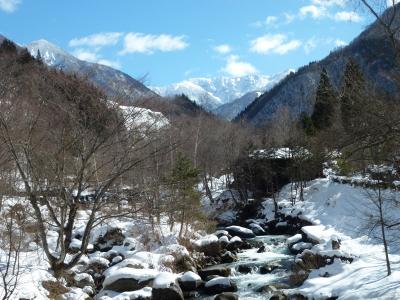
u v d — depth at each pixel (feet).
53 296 46.83
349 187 97.25
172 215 76.74
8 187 53.57
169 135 59.21
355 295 44.24
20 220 49.32
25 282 45.47
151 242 71.82
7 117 48.01
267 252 80.69
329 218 90.58
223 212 134.82
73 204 48.60
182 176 73.82
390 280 46.19
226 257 74.38
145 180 61.46
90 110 46.78
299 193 121.49
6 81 48.21
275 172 133.39
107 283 54.65
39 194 48.78
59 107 47.11
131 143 49.52
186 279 57.21
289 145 121.19
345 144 28.07
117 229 74.23
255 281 60.44
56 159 47.44
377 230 69.62
